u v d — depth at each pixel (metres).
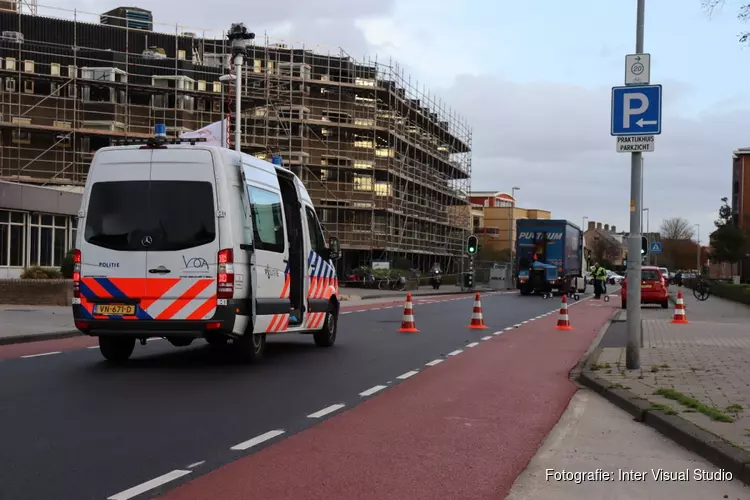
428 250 68.31
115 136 48.50
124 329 11.77
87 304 11.89
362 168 57.03
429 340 17.45
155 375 11.27
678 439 7.41
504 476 6.19
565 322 21.59
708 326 22.25
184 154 11.94
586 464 6.60
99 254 11.92
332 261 16.36
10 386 10.05
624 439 7.60
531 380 11.59
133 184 11.98
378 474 6.16
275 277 13.15
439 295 47.28
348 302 35.62
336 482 5.91
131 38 55.06
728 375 11.34
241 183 12.28
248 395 9.73
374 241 57.16
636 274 12.10
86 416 8.19
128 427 7.71
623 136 12.15
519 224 46.00
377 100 59.06
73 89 48.78
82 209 12.09
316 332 15.70
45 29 52.91
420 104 67.81
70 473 6.01
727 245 64.75
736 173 86.38
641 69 12.11
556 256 45.31
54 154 47.66
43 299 25.53
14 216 28.56
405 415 8.67
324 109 56.69
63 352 14.01
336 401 9.45
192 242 11.74
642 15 12.11
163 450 6.81
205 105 52.81
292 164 53.84
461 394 10.20
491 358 14.30
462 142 79.56
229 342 15.95
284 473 6.13
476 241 51.06
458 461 6.64
